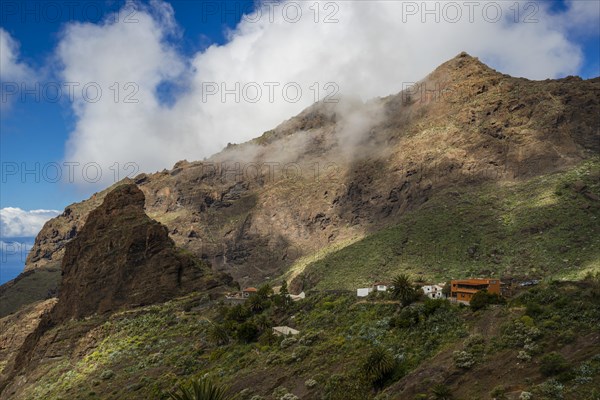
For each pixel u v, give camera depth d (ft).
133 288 522.47
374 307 340.39
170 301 508.94
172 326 443.73
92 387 369.71
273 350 329.72
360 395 246.06
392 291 351.87
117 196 593.01
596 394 187.32
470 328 261.24
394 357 260.42
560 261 574.97
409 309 303.07
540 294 258.98
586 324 227.20
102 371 393.50
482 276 579.48
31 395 409.08
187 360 362.33
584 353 211.00
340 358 283.18
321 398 255.09
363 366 254.68
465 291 339.36
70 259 563.89
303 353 303.48
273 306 424.46
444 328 270.67
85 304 521.65
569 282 266.98
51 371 442.91
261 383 288.10
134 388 341.21
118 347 428.97
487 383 215.51
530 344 225.35
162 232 559.38
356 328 315.78
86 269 542.16
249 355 335.67
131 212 581.94
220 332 379.14
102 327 472.85
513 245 649.20
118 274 529.45
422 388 225.15
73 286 542.57
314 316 372.38
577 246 597.93
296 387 273.13
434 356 249.55
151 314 483.92
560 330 228.63
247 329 364.38
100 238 562.25
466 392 215.10
